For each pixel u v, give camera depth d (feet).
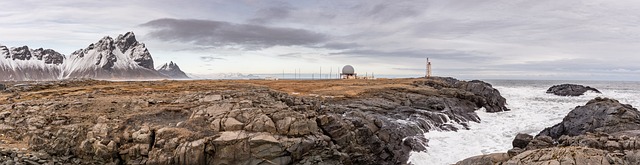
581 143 76.38
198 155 79.97
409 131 119.75
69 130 85.20
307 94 167.12
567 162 61.46
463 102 190.80
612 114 115.44
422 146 111.75
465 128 140.67
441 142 117.39
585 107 128.36
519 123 154.51
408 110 144.15
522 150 75.25
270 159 82.02
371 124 111.04
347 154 93.97
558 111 191.42
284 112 90.89
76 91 138.00
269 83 239.71
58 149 82.48
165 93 129.29
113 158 81.92
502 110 199.21
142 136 82.38
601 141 75.00
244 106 95.20
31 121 90.12
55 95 123.54
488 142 118.42
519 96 288.30
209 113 91.61
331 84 235.20
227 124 86.74
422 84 241.14
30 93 129.49
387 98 167.53
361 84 234.17
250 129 85.97
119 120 88.48
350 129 101.65
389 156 106.32
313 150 87.51
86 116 91.45
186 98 110.01
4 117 94.22
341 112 122.83
